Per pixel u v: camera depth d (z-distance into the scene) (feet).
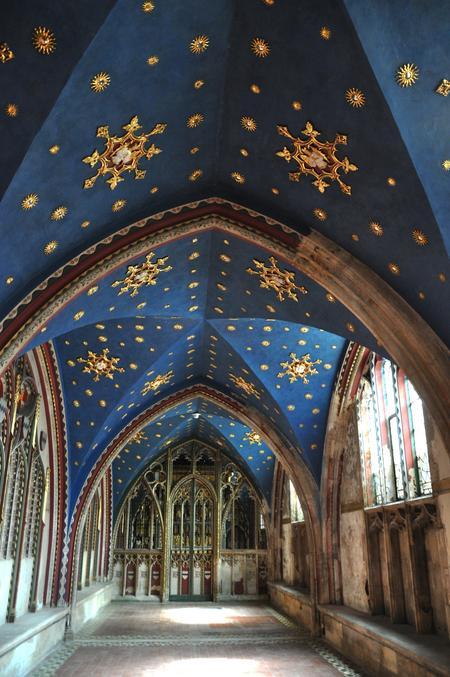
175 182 22.66
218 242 26.12
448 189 18.01
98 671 30.91
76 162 18.89
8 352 21.76
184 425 60.95
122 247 23.63
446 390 21.70
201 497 68.03
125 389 38.86
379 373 34.81
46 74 15.84
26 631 28.45
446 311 21.17
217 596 64.44
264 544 66.95
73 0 14.35
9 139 17.01
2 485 28.73
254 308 31.19
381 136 17.62
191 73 17.87
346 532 39.99
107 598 61.31
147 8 15.08
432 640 26.18
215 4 15.75
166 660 33.96
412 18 14.60
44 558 38.73
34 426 34.06
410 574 30.63
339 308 26.21
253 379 39.81
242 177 22.75
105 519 62.13
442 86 15.84
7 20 14.60
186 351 38.70
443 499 26.07
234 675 30.25
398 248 21.06
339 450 41.04
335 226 22.49
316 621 40.88
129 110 18.17
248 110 19.51
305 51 16.55
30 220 19.65
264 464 63.52
